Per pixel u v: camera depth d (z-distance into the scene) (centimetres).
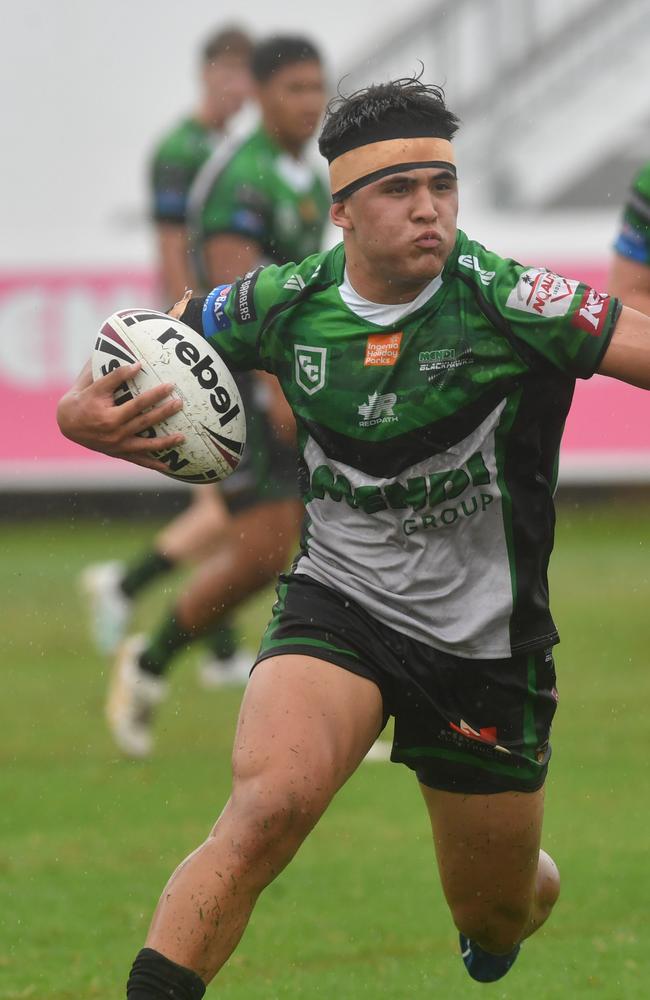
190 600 2708
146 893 1986
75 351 5428
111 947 1775
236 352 1413
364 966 1702
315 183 2889
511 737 1375
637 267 2138
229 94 3631
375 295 1312
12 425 5403
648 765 2612
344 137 1289
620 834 2225
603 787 2478
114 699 2775
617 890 1970
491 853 1401
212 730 2966
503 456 1313
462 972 1677
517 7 5350
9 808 2409
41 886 2012
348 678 1304
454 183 1295
